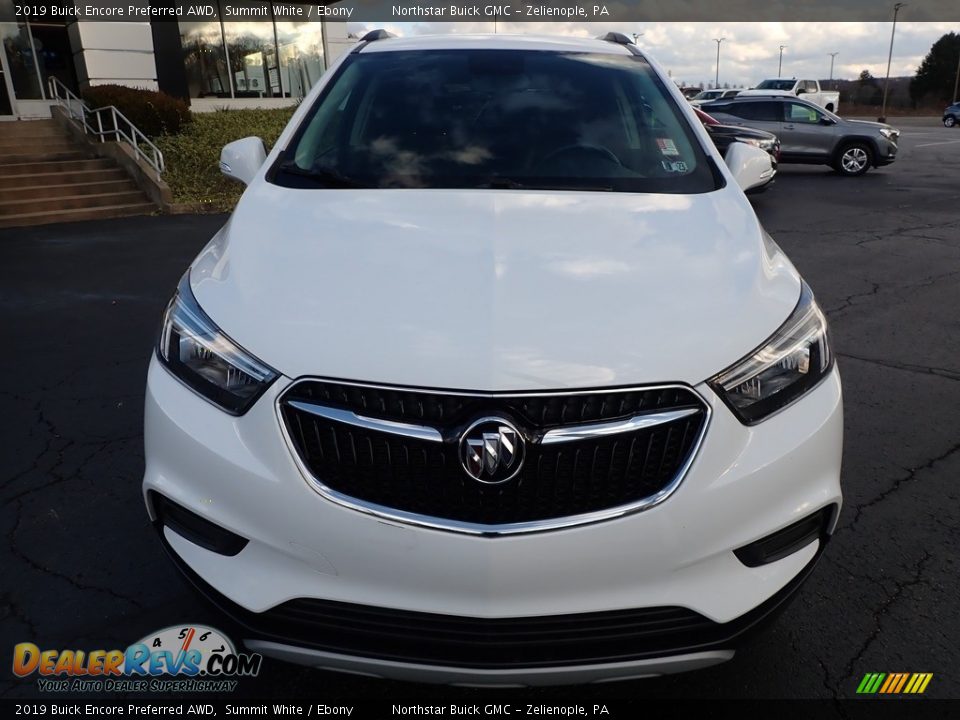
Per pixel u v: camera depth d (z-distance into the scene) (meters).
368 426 1.70
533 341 1.75
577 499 1.71
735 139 13.24
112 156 13.03
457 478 1.69
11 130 13.90
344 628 1.77
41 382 4.55
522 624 1.72
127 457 3.59
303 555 1.75
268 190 2.63
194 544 1.90
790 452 1.84
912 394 4.41
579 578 1.70
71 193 11.88
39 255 8.47
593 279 1.96
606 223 2.30
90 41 16.48
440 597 1.71
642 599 1.74
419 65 3.27
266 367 1.79
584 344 1.75
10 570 2.74
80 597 2.60
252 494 1.77
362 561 1.72
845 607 2.58
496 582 1.69
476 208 2.39
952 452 3.69
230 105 19.75
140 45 17.14
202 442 1.83
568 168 2.78
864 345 5.27
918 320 5.84
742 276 2.07
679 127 3.01
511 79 3.19
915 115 66.19
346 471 1.73
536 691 2.25
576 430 1.69
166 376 1.98
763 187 3.35
